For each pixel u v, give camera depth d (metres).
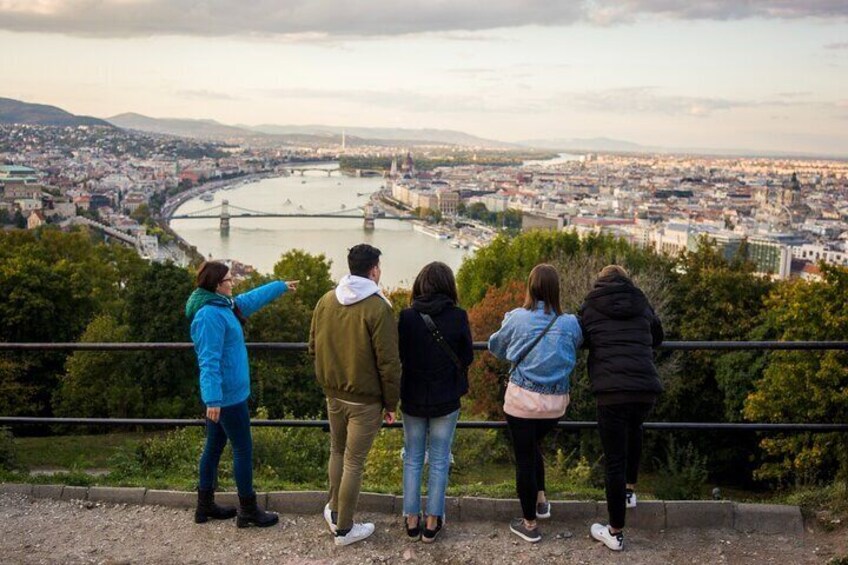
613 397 5.41
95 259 50.03
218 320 5.60
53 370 34.41
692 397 26.19
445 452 5.70
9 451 9.30
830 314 19.95
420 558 5.45
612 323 5.55
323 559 5.43
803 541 5.72
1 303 33.50
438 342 5.52
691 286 28.05
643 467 23.03
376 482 11.59
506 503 6.04
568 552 5.53
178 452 10.19
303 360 33.47
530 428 5.64
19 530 5.84
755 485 23.69
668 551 5.56
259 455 10.97
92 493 6.38
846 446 7.34
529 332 5.57
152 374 31.02
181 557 5.45
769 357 22.66
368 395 5.50
